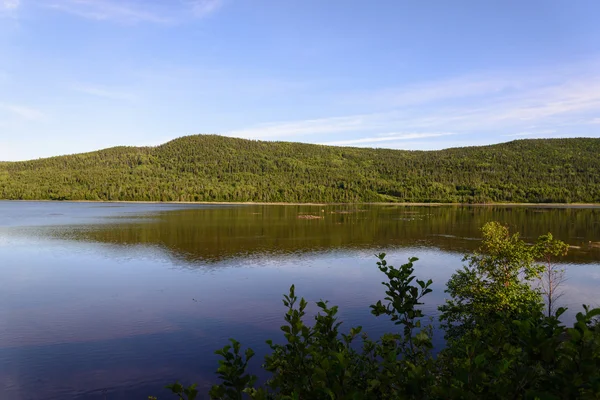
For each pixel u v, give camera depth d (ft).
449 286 71.41
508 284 64.85
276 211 431.84
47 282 109.50
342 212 421.18
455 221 305.73
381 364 15.17
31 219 299.38
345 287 106.11
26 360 61.72
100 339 69.92
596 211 450.30
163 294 98.37
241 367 15.88
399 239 201.67
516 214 393.91
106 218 313.73
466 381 11.47
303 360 15.65
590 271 126.41
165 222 281.33
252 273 122.31
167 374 57.52
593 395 10.14
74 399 51.37
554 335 12.03
